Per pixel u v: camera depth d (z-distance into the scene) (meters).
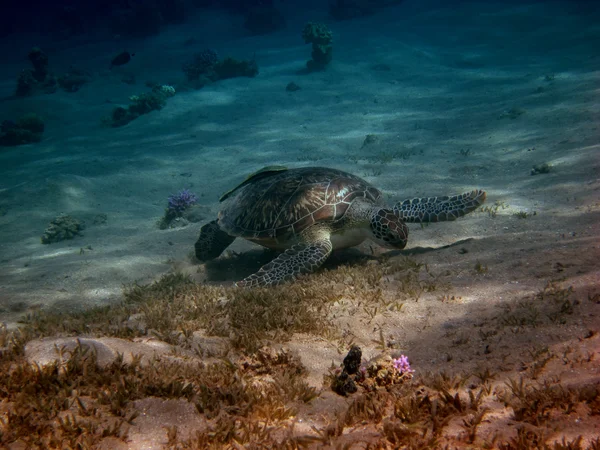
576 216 8.00
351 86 25.23
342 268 6.87
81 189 15.12
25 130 22.66
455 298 5.52
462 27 33.53
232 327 5.01
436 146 15.27
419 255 7.41
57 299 7.89
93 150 20.02
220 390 3.53
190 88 28.52
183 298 6.26
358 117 20.53
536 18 32.00
